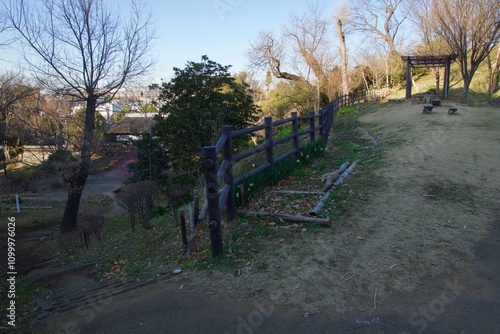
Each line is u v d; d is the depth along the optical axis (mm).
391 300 3107
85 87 17281
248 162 12180
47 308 3824
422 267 3596
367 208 5055
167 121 17234
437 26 20047
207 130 16625
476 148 8391
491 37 17531
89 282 5559
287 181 6539
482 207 5121
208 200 3977
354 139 11508
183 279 3703
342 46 31828
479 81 25484
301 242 4148
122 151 21141
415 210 4984
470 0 17500
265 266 3715
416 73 34594
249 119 19078
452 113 14023
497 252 3871
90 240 12812
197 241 4816
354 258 3777
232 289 3396
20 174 29797
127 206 11094
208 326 2908
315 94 32281
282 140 6715
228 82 18266
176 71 17750
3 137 16438
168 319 3039
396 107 19188
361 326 2799
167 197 14359
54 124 16891
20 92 16281
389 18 34062
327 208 5031
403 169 6895
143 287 3699
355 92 33938
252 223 4742
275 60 33531
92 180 28391
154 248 6141
